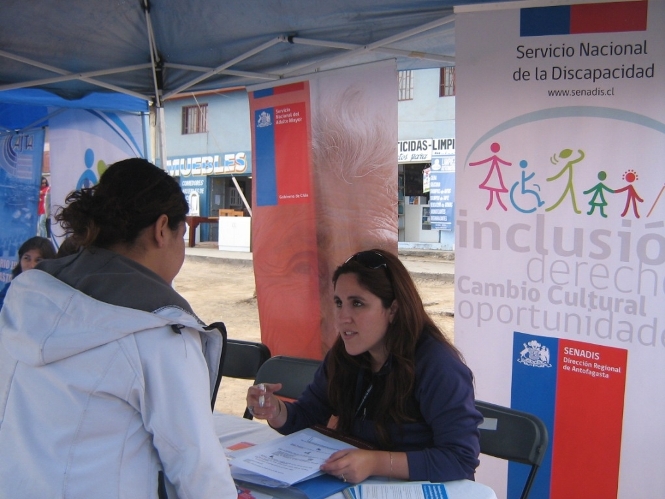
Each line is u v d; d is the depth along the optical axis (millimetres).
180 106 19234
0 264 5203
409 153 14945
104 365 1076
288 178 3756
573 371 2611
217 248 17922
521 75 2631
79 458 1079
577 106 2547
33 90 4199
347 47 3332
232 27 3281
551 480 2691
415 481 1591
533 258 2666
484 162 2732
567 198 2586
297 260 3779
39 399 1101
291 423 1960
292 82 3662
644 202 2445
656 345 2443
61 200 4930
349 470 1536
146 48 3664
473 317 2807
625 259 2486
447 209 14758
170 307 1149
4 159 5293
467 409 1670
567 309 2609
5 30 3266
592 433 2586
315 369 2678
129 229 1191
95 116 4809
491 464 2809
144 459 1131
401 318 1748
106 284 1131
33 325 1088
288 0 2877
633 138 2455
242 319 8688
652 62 2412
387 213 3402
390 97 3318
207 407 1173
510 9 2631
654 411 2461
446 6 2818
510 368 2746
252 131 3900
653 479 2479
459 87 2752
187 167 19328
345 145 3510
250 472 1556
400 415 1728
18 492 1099
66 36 3400
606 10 2469
